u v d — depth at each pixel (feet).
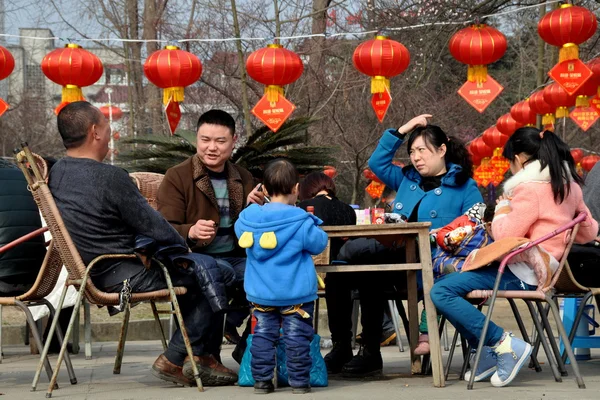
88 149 15.02
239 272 16.30
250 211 14.89
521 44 70.64
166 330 31.53
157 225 14.48
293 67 27.43
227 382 15.44
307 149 32.50
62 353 14.14
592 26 27.37
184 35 55.88
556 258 15.52
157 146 33.94
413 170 18.37
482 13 44.32
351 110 53.72
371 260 17.49
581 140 72.79
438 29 46.98
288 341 14.40
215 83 54.90
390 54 27.09
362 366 17.47
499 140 45.50
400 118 54.44
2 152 81.00
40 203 14.42
